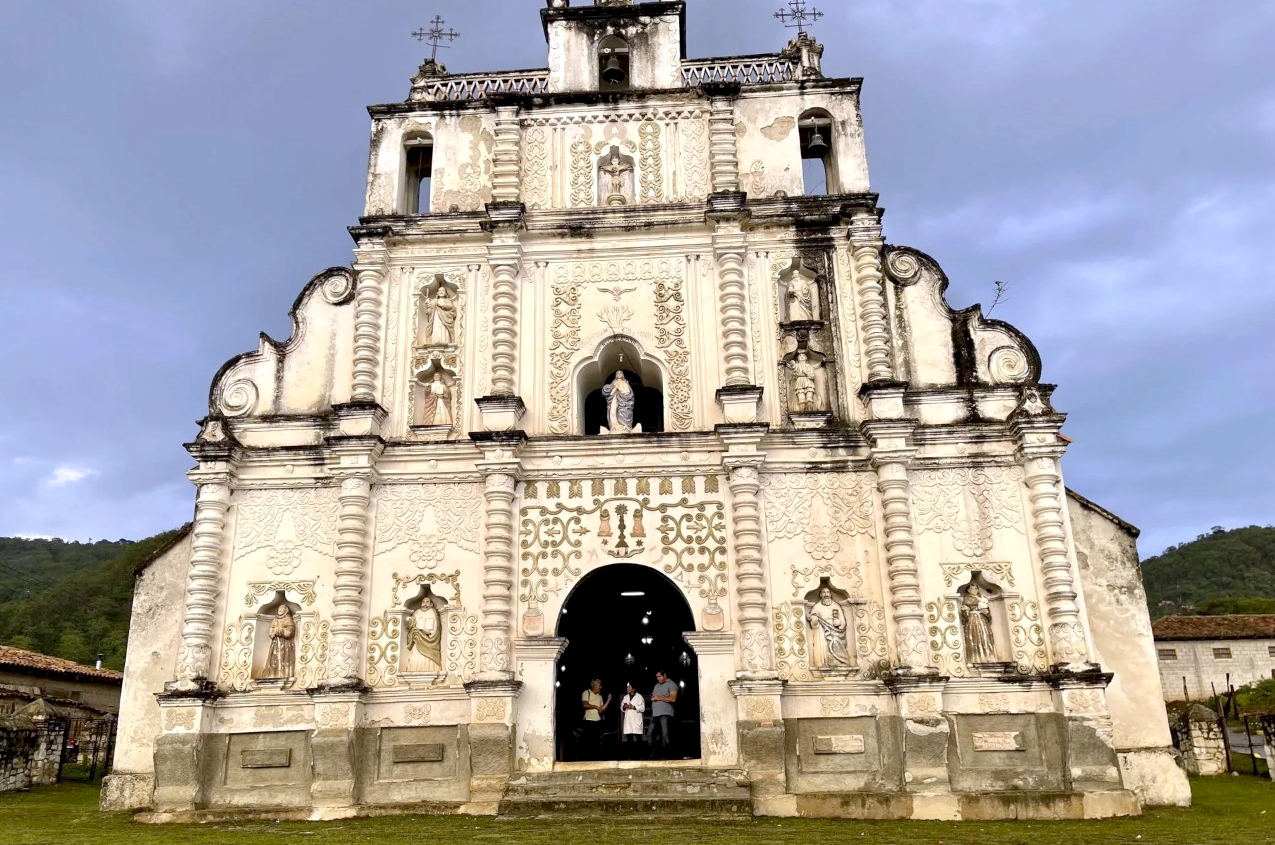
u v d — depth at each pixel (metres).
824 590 17.27
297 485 18.36
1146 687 17.25
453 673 17.09
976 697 16.45
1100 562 18.00
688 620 22.61
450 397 18.89
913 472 17.83
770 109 20.47
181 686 16.84
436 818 15.38
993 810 15.45
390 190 20.39
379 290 19.55
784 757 16.06
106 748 27.97
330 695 16.56
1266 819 14.54
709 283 19.31
